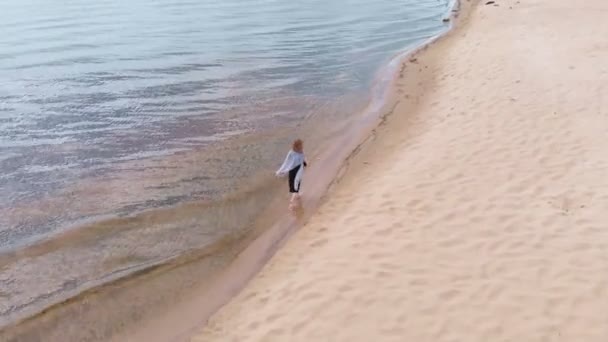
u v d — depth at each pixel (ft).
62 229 32.22
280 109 51.39
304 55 72.18
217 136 45.37
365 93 54.70
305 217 31.48
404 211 29.63
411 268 24.77
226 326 23.16
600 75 45.27
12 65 71.77
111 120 50.47
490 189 30.50
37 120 51.03
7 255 29.84
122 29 94.99
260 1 125.08
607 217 26.37
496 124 38.99
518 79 47.70
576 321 20.48
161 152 42.75
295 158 32.32
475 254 25.17
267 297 24.57
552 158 32.91
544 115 39.01
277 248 28.94
